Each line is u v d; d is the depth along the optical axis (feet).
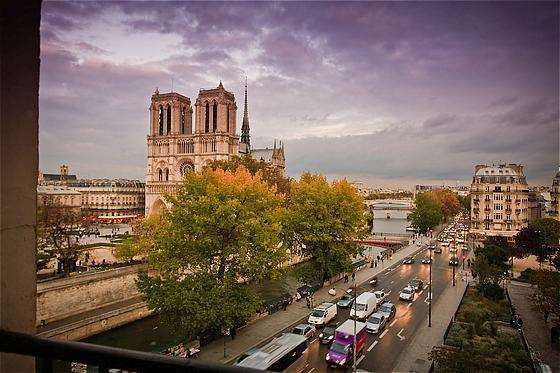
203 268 118.83
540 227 260.42
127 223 526.16
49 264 192.44
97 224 458.50
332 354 102.17
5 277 9.66
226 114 427.74
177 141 442.09
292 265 243.19
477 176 379.55
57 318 133.69
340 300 160.35
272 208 142.61
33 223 10.37
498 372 87.35
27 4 10.09
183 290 107.65
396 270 238.68
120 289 157.58
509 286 196.13
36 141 10.48
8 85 9.72
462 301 166.81
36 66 10.46
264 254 119.75
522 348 105.09
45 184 427.33
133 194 562.25
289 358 97.14
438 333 127.54
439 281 208.13
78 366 66.69
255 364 90.02
